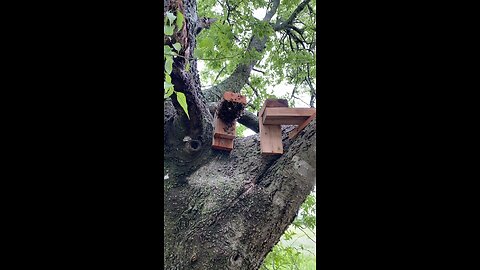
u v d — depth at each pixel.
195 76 1.67
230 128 1.62
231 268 1.49
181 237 1.53
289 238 2.30
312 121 1.61
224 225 1.54
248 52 2.52
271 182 1.58
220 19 2.57
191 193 1.62
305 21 3.03
